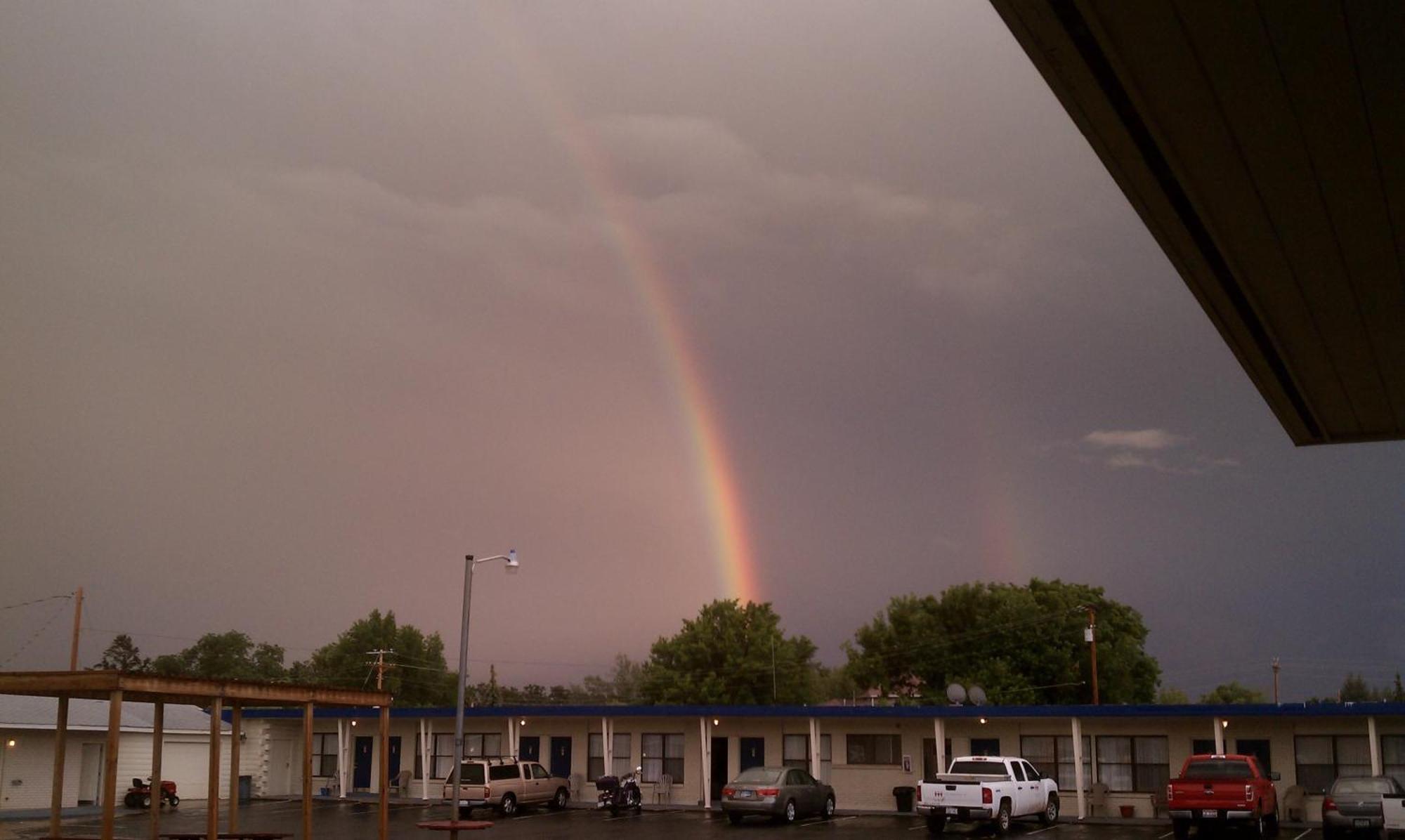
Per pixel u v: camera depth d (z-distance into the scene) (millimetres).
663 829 33750
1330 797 28109
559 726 46094
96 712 46406
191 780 49188
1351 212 7320
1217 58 5793
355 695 26406
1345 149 6590
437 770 47656
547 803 41781
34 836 32062
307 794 24797
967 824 34562
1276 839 29188
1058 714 37594
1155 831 32375
